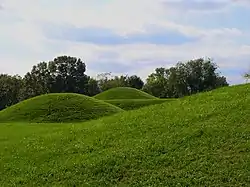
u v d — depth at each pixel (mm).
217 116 17094
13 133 22922
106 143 16812
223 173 12312
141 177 13016
